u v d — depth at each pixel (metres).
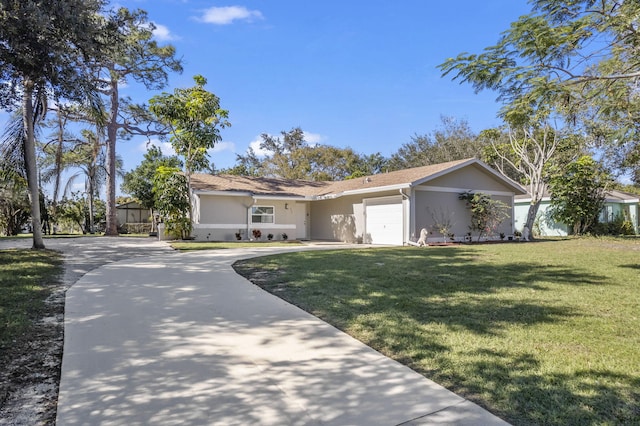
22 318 4.91
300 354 3.97
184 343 4.25
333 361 3.79
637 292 6.50
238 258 10.80
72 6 7.21
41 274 7.82
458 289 6.69
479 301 5.88
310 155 41.34
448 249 13.70
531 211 19.69
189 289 6.81
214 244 16.03
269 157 43.09
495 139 23.62
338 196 19.83
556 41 7.30
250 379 3.38
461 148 36.22
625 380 3.24
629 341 4.17
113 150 24.30
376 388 3.22
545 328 4.61
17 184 14.08
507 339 4.25
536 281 7.41
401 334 4.45
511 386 3.18
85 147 28.12
